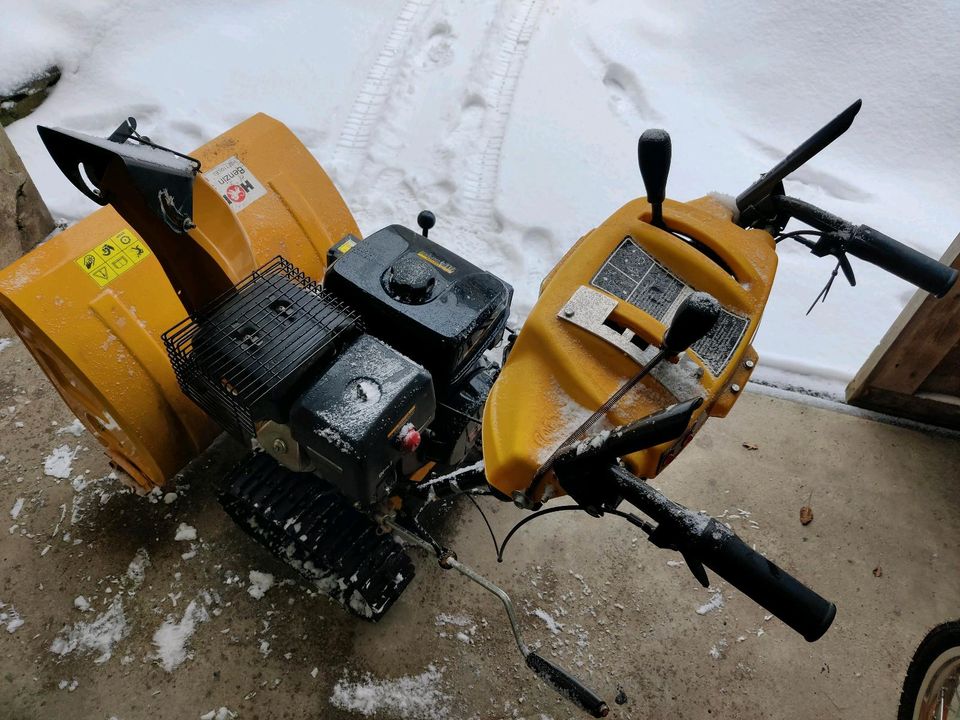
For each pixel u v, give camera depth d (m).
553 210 4.02
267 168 2.83
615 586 2.88
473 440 2.55
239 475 2.62
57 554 2.83
